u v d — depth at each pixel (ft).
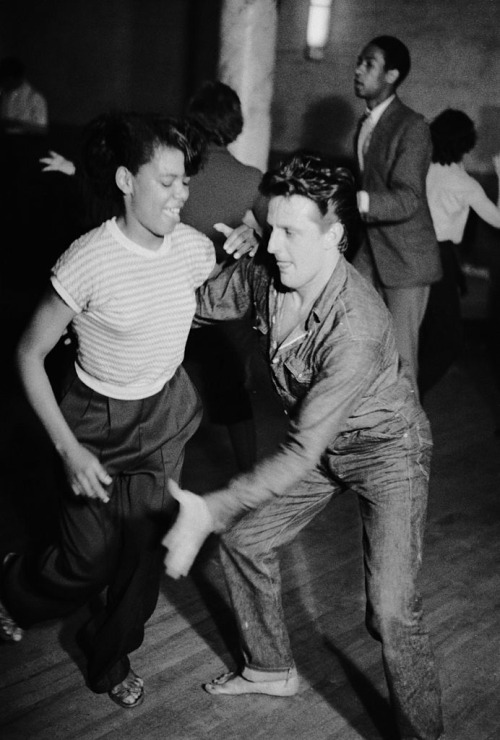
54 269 7.43
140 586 8.32
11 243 21.81
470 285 26.12
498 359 23.20
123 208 7.50
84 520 7.98
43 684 9.12
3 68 27.17
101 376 7.85
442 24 28.25
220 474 14.65
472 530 13.37
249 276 8.14
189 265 7.88
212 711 8.87
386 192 14.64
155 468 8.20
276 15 19.53
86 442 7.95
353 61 30.50
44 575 8.25
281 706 9.00
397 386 7.74
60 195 21.33
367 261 15.94
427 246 15.25
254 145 20.13
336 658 9.87
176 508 8.34
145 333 7.64
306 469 7.10
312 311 7.34
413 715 7.87
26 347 7.50
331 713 8.94
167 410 8.16
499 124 27.50
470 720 8.98
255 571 8.60
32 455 14.83
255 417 17.56
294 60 31.78
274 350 7.80
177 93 37.55
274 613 8.79
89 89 40.11
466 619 10.87
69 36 40.24
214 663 9.66
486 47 27.48
